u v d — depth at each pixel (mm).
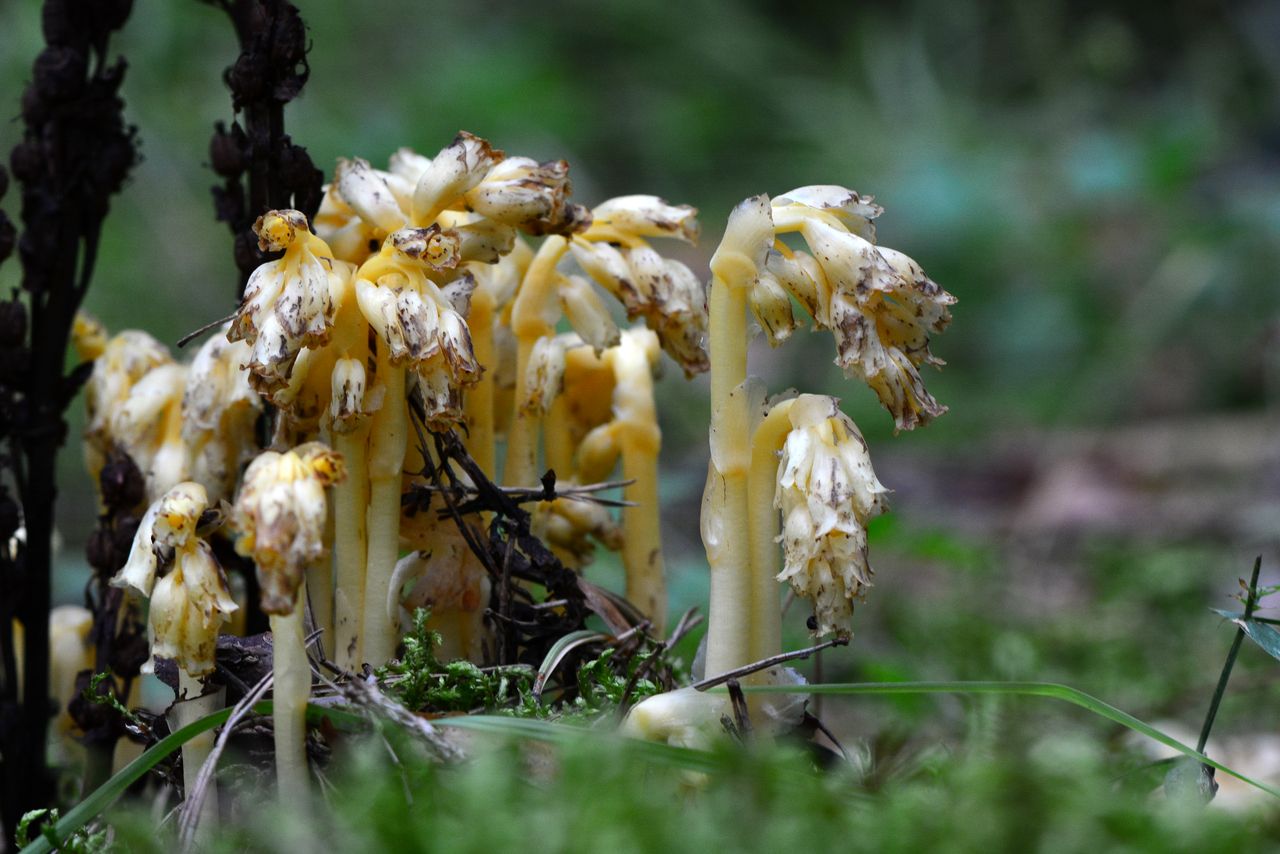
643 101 1903
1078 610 833
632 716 517
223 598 515
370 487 552
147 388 582
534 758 524
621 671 575
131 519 573
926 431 1428
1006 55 1872
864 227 535
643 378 594
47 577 589
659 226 567
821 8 2023
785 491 524
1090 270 1559
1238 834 484
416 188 536
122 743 579
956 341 1586
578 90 1876
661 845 479
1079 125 1686
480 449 578
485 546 568
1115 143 1559
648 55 1948
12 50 1120
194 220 1242
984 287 1581
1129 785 552
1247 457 1235
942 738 598
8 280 1058
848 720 690
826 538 521
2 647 583
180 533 513
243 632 588
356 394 527
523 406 577
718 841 479
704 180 1845
